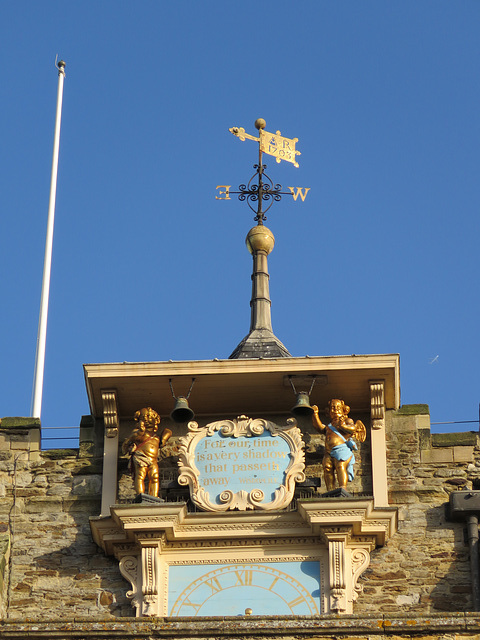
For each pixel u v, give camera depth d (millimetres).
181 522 21672
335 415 22609
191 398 23344
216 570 21562
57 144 29609
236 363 22906
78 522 22500
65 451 23266
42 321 27062
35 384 26344
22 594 21828
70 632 18094
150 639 17984
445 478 22719
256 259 25422
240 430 22531
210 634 17859
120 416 23531
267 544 21688
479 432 23141
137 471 22219
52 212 28625
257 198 26031
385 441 22969
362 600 21484
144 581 21391
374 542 21781
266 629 17797
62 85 30422
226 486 22078
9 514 22594
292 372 22875
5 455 23188
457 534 22062
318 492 22406
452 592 21531
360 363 22797
